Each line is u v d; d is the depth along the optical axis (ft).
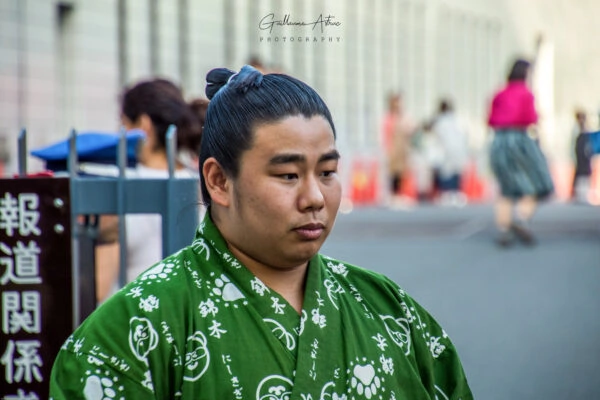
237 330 20.57
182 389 20.29
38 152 36.35
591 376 59.06
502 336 69.26
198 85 190.08
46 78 152.35
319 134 20.47
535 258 109.19
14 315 30.04
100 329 20.42
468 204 209.67
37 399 29.99
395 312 22.63
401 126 208.64
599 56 454.81
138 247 41.24
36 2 149.89
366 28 278.87
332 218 20.86
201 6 191.11
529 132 116.88
